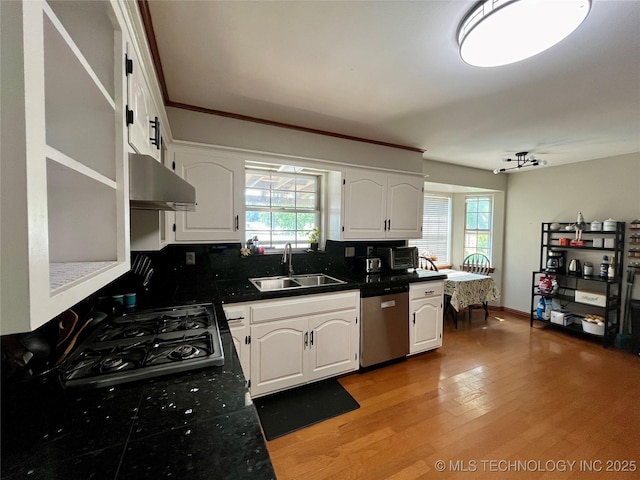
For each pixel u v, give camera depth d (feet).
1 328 1.30
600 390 7.86
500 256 15.65
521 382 8.25
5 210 1.29
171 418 2.43
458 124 8.43
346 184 9.29
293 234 9.98
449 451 5.67
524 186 14.83
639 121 8.03
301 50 4.94
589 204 12.58
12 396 2.74
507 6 3.56
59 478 1.81
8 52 1.27
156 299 5.96
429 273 10.32
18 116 1.29
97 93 2.39
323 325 7.68
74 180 2.31
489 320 14.16
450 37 4.52
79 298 1.79
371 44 4.75
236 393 2.84
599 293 11.74
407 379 8.33
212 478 1.83
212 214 7.30
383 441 5.91
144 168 2.88
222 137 7.84
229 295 6.60
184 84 6.24
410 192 10.58
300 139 8.93
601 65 5.22
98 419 2.41
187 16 4.12
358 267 10.46
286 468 5.26
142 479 1.80
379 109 7.45
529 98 6.66
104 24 2.62
